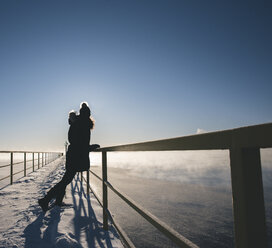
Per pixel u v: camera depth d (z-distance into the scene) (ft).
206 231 26.45
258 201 2.14
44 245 6.66
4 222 8.82
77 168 10.78
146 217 4.46
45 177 25.36
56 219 8.98
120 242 7.04
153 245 18.70
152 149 4.42
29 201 12.66
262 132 1.87
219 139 2.48
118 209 26.55
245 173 2.13
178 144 3.37
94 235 7.57
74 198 13.07
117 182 70.13
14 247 6.54
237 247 2.19
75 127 10.95
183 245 3.01
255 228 2.11
